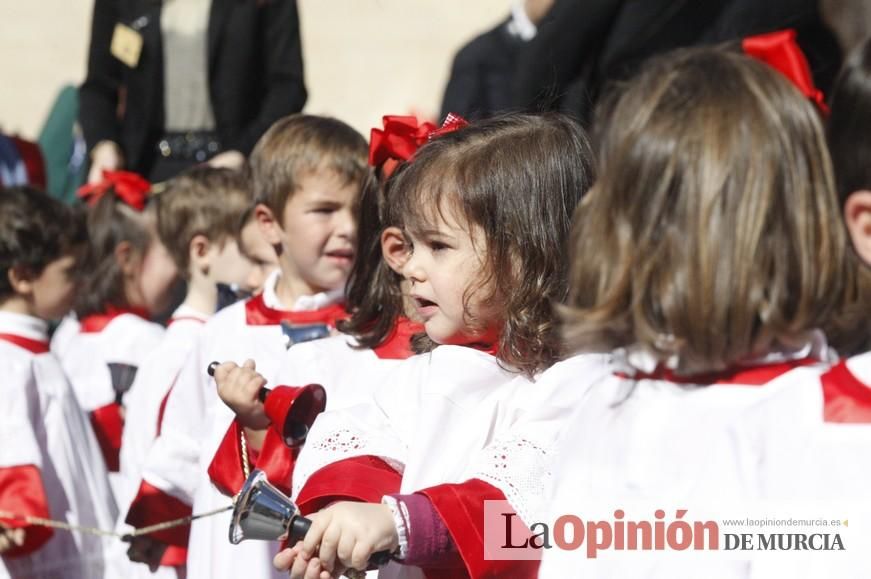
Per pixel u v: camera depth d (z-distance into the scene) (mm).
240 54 5352
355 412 2428
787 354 1868
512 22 5059
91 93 5617
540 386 2279
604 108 2014
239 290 3906
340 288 3340
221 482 2750
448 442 2293
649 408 1873
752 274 1745
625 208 1826
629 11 3963
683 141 1784
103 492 3914
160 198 4281
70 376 4586
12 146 6578
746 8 3771
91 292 4688
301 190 3305
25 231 3854
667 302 1772
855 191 1814
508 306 2359
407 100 9844
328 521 2062
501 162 2393
